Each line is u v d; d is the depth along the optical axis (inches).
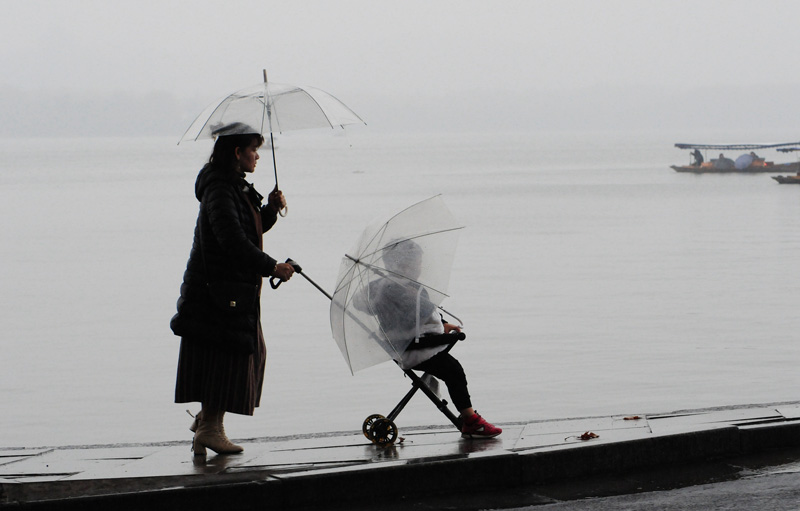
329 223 2257.6
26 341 884.6
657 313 965.2
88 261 1572.3
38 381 714.2
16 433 566.9
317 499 265.3
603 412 564.7
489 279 1270.9
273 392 651.5
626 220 2267.5
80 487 269.7
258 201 298.8
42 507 253.8
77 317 1020.5
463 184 4185.5
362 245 307.0
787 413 334.3
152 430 569.9
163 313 1041.5
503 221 2268.7
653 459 290.5
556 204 2878.9
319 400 625.9
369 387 661.3
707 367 699.4
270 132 287.0
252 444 333.7
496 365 722.8
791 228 1999.3
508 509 255.4
